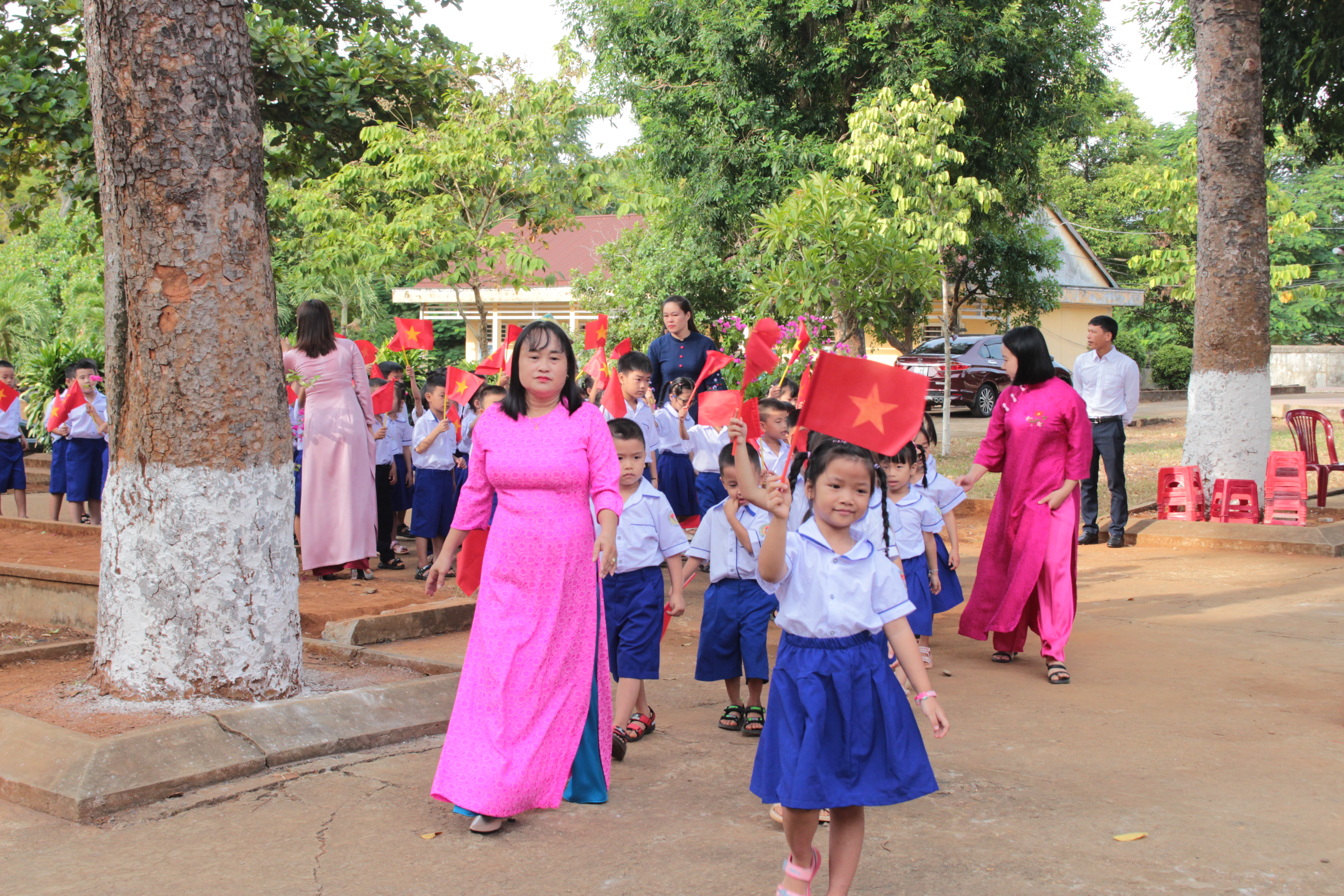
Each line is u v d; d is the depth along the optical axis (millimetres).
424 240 14586
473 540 4363
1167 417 24703
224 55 4852
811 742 3076
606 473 4074
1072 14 18203
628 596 4848
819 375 3551
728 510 4840
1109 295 32188
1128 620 7324
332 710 4738
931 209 15328
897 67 16703
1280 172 47062
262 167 5070
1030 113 18422
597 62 19078
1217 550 10023
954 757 4562
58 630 7082
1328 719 5031
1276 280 27938
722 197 18156
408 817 3912
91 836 3727
